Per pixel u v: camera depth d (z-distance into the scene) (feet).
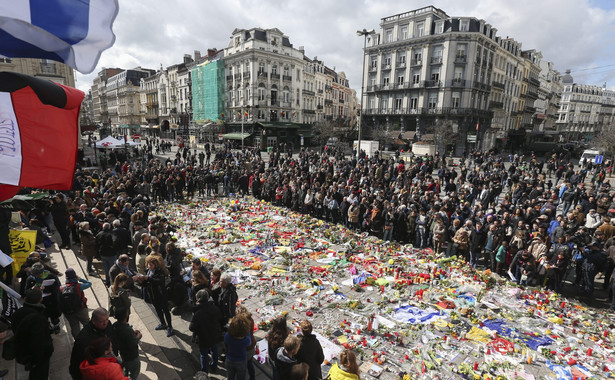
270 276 28.81
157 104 247.91
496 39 158.81
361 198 44.06
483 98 157.28
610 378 17.43
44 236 28.30
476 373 17.43
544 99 255.09
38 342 12.84
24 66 80.74
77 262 29.37
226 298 18.20
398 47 157.28
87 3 8.07
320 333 20.84
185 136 209.77
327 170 69.41
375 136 157.17
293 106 184.65
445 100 146.72
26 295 13.48
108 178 53.98
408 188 53.57
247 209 52.08
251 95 166.20
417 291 25.88
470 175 62.64
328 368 17.71
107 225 25.20
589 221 36.58
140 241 27.58
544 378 17.35
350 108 260.01
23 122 9.46
